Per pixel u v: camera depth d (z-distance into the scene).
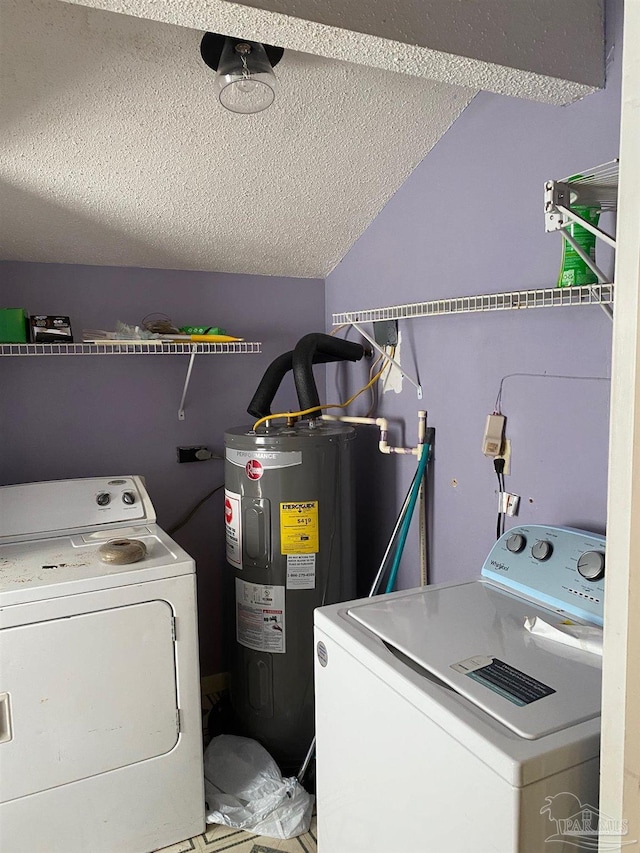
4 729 1.56
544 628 1.25
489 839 0.91
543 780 0.88
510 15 1.32
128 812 1.73
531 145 1.63
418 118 1.86
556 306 1.49
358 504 2.55
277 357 2.53
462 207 1.89
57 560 1.76
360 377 2.50
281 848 1.81
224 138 1.82
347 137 1.89
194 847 1.80
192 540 2.54
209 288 2.48
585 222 1.18
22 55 1.45
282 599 2.05
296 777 2.02
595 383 1.49
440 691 1.05
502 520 1.80
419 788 1.06
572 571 1.40
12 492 2.01
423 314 1.85
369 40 1.21
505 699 1.01
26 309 2.19
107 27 1.42
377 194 2.19
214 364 2.51
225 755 2.05
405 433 2.24
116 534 1.99
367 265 2.39
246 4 1.09
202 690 2.58
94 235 2.13
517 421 1.73
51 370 2.24
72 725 1.63
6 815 1.58
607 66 1.43
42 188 1.89
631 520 0.73
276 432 2.09
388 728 1.14
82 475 2.32
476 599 1.46
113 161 1.84
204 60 1.50
